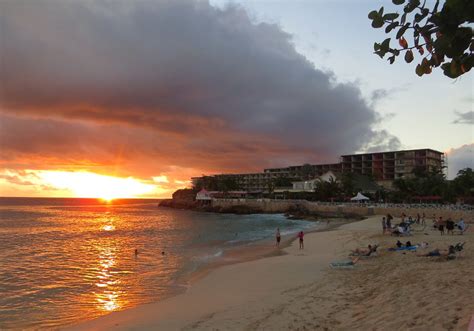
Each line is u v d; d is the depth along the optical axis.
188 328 11.09
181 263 25.94
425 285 11.40
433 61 2.79
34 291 18.00
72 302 16.11
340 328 9.12
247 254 29.66
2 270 23.45
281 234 47.09
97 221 78.38
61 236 46.47
